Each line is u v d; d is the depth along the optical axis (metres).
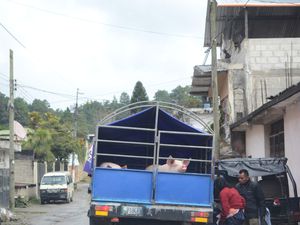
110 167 10.53
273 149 20.08
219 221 11.14
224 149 25.00
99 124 11.03
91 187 10.48
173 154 11.84
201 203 10.29
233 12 27.27
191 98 60.84
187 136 11.37
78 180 72.19
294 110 15.60
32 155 40.66
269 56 25.80
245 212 11.23
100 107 87.00
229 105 25.81
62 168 54.00
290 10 27.19
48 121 54.62
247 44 25.89
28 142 45.72
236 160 13.63
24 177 39.78
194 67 26.89
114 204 10.18
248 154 23.66
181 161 10.77
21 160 39.94
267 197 13.31
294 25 28.25
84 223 21.22
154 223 10.50
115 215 10.15
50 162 47.28
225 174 13.35
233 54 28.53
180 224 10.45
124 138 11.66
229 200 10.89
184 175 10.32
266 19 28.08
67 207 31.59
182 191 10.28
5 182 27.22
